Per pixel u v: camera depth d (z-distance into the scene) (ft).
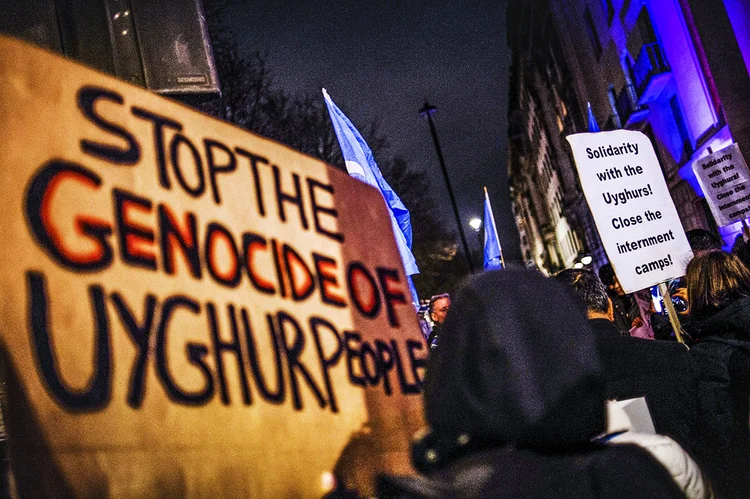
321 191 6.22
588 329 4.14
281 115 50.26
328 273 6.02
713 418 8.91
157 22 9.65
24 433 3.90
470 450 4.03
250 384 5.09
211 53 9.91
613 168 16.78
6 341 3.96
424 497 3.89
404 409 6.15
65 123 4.57
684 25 54.75
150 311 4.66
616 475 3.97
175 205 5.06
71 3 9.17
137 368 4.48
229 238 5.33
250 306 5.30
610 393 8.64
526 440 3.91
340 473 5.46
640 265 16.42
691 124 60.13
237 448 4.86
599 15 78.23
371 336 6.15
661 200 16.92
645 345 8.89
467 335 4.01
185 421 4.63
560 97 117.08
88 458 4.10
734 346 9.02
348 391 5.78
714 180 27.04
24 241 4.18
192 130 5.34
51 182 4.40
